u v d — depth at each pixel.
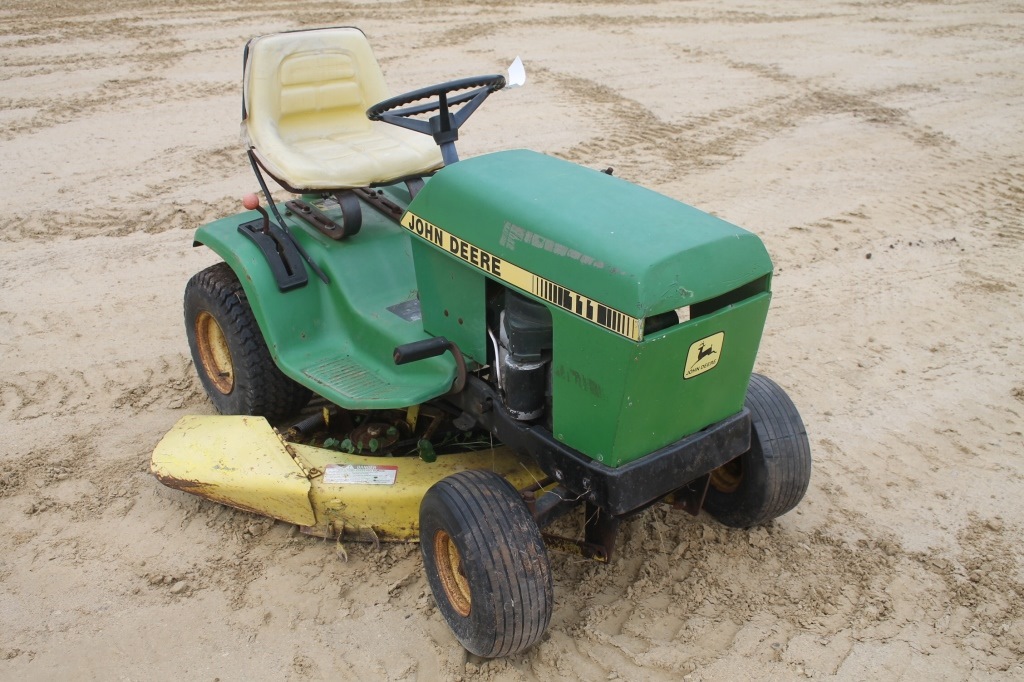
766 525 3.58
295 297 3.57
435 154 3.98
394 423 3.69
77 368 4.52
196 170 6.76
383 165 3.79
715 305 2.72
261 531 3.50
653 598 3.20
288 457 3.41
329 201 4.02
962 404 4.45
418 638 3.03
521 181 2.90
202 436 3.58
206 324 4.07
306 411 4.17
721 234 2.59
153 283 5.35
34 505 3.59
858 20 12.21
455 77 8.72
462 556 2.66
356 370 3.38
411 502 3.25
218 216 6.10
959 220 6.55
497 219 2.80
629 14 11.67
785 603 3.20
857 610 3.19
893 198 6.88
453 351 3.04
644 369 2.52
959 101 9.20
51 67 8.57
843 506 3.72
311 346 3.57
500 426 3.01
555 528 3.52
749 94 9.07
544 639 3.03
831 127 8.35
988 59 10.66
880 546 3.49
